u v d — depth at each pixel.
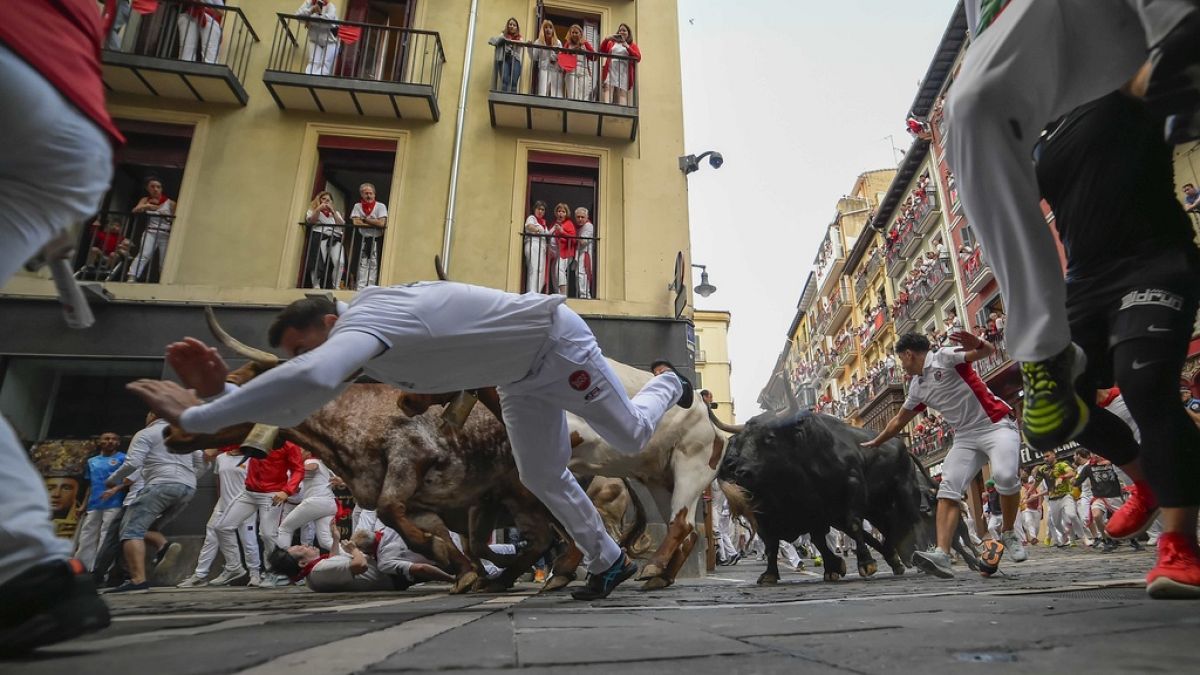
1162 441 1.81
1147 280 1.94
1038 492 15.20
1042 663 0.79
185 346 1.68
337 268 9.12
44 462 7.81
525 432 2.56
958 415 4.57
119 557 6.10
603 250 9.78
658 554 4.38
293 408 1.71
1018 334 1.73
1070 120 2.24
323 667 0.84
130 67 9.00
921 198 26.77
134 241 9.05
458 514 5.09
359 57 10.73
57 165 1.32
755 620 1.50
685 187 10.30
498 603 2.77
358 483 4.56
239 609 2.49
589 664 0.87
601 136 10.48
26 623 1.06
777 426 4.94
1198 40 1.16
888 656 0.88
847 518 5.12
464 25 10.99
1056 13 1.53
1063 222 2.26
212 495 7.29
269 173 9.48
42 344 7.88
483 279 9.44
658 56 11.26
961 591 2.52
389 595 4.14
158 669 0.83
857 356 36.53
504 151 10.16
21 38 1.26
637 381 5.70
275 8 10.38
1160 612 1.37
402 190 9.76
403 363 2.10
